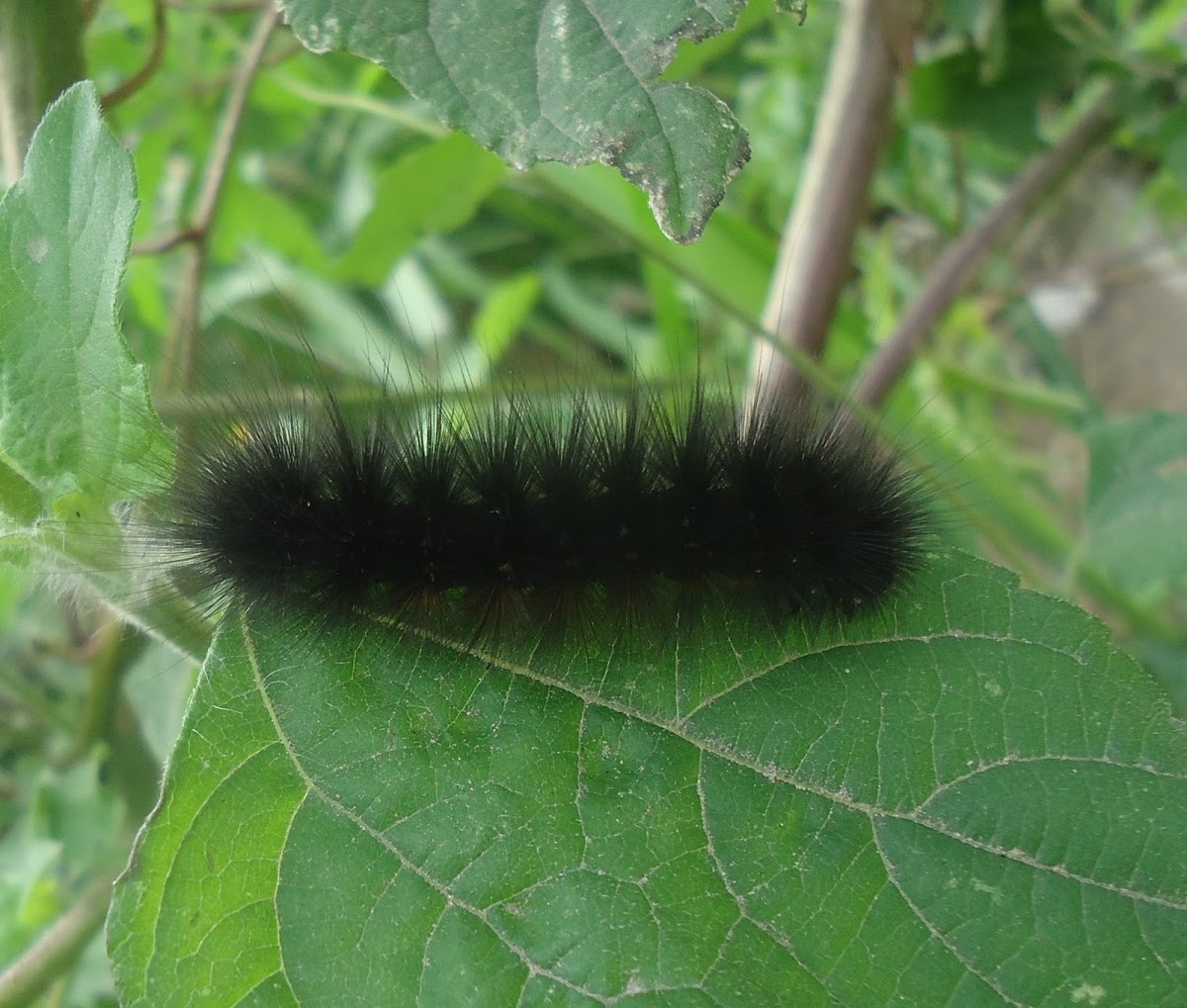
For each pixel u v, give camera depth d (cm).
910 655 12
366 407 14
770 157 23
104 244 10
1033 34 16
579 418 13
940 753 11
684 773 11
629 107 10
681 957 11
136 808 17
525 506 13
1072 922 11
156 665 16
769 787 11
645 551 12
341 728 11
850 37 16
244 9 18
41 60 13
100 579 12
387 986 10
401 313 28
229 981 10
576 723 11
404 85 10
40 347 11
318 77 23
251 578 12
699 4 10
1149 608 21
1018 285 24
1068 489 27
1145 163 28
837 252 16
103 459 11
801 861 11
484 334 24
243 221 21
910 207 22
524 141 10
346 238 28
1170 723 11
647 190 10
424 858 11
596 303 30
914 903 11
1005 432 26
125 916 10
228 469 13
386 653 12
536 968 11
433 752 11
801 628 12
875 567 12
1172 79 17
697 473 13
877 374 18
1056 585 20
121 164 10
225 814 11
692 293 23
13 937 16
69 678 19
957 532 17
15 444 11
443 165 17
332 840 11
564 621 12
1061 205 28
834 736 11
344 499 13
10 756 18
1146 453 17
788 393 15
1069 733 11
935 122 17
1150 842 11
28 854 16
